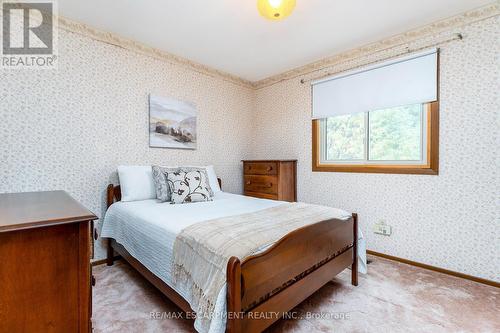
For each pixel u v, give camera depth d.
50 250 0.82
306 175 3.29
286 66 3.30
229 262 1.06
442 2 1.97
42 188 2.15
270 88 3.73
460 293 1.92
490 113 2.04
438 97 2.28
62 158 2.25
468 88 2.13
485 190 2.07
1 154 1.97
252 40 2.60
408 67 2.43
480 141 2.08
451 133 2.22
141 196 2.41
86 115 2.38
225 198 2.60
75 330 0.86
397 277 2.19
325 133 3.18
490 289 1.98
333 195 3.02
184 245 1.38
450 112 2.22
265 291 1.23
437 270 2.30
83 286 0.87
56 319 0.83
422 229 2.39
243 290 1.10
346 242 1.94
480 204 2.09
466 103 2.14
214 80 3.46
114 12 2.11
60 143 2.24
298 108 3.37
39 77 2.13
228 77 3.61
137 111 2.71
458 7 2.04
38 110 2.13
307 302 1.80
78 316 0.86
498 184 2.01
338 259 1.85
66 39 2.25
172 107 2.99
